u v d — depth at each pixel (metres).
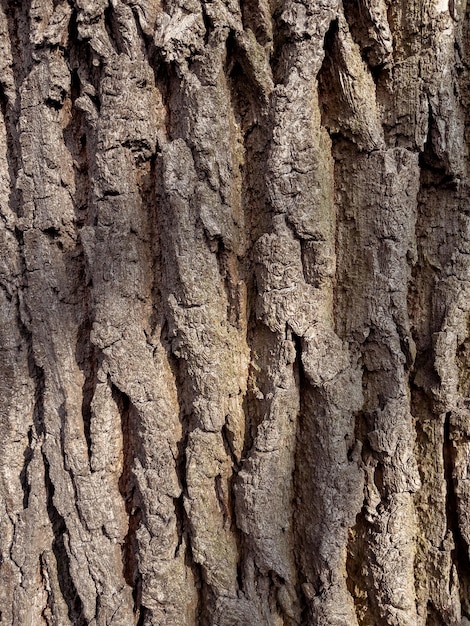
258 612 0.37
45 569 0.39
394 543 0.37
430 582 0.38
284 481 0.37
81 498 0.37
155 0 0.38
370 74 0.38
